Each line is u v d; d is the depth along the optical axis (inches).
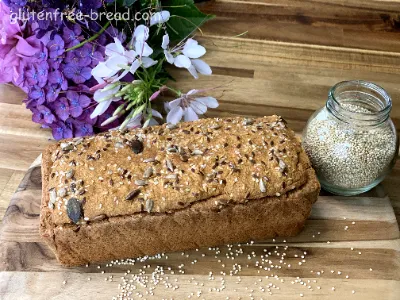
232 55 19.9
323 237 13.9
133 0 15.7
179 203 12.4
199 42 20.3
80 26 15.1
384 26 21.5
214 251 13.7
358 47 20.4
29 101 16.0
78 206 12.2
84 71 15.6
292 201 12.9
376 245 13.7
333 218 14.3
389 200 14.8
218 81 19.0
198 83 18.9
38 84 15.6
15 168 15.9
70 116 16.2
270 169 12.9
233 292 12.8
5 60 16.0
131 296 12.7
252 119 14.4
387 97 13.8
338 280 13.0
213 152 13.2
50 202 12.4
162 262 13.5
